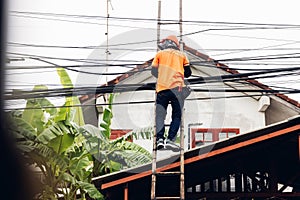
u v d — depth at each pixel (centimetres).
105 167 1306
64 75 1320
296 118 1080
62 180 1190
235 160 1171
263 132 1095
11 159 646
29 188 644
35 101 1207
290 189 1712
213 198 1253
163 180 1187
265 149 1166
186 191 1266
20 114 1168
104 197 1185
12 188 629
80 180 1236
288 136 1120
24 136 1123
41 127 1196
